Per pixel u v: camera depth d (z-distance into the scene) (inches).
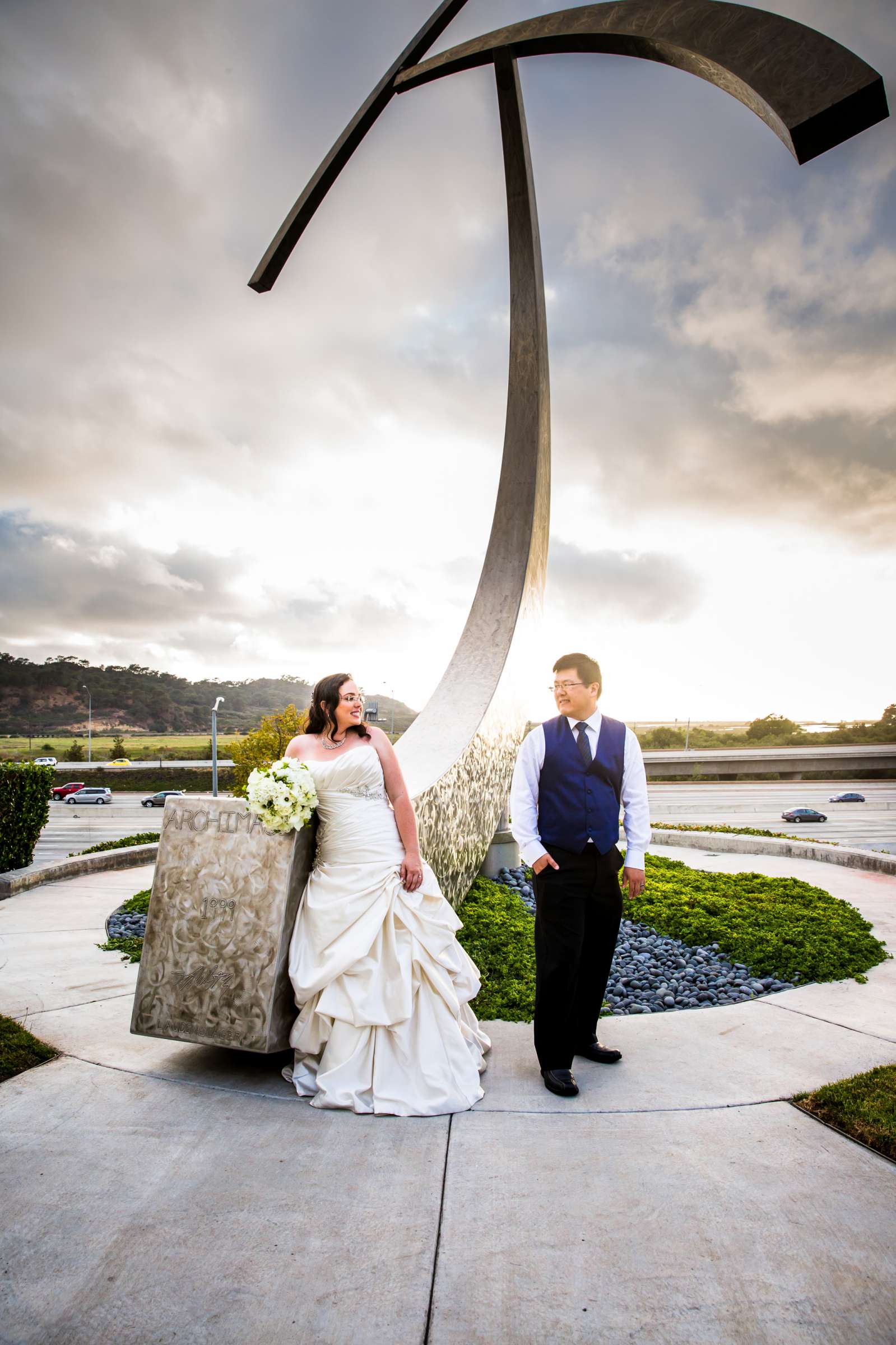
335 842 119.5
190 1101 108.8
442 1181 88.2
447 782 188.5
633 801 123.1
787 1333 64.6
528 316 259.4
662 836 403.5
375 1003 110.5
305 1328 65.5
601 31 111.0
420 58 205.0
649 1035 137.6
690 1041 134.3
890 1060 124.3
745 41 84.6
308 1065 115.6
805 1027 140.3
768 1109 106.8
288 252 209.6
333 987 112.1
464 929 193.0
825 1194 85.6
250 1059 124.8
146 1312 67.1
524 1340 64.0
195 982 117.6
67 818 1461.6
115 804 1951.3
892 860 307.1
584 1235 78.2
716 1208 82.7
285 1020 115.8
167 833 122.7
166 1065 121.4
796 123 76.4
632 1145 96.8
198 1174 89.4
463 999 124.6
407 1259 74.4
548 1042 114.5
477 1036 126.3
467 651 244.2
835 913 219.9
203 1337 64.4
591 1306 68.1
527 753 122.5
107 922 223.1
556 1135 99.6
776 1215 81.5
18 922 224.5
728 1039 134.9
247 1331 65.1
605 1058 124.5
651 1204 83.5
